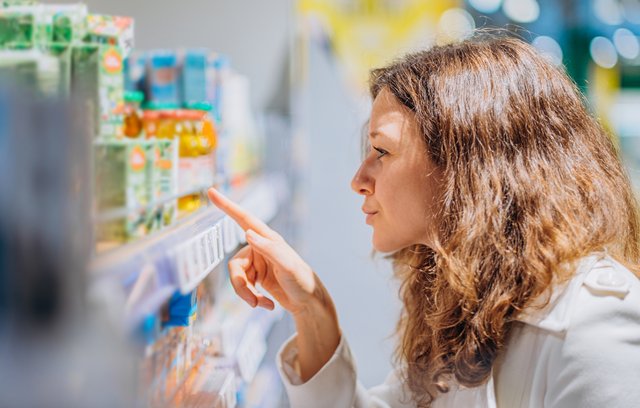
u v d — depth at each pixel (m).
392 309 3.31
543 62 1.29
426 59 1.30
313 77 3.25
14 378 0.45
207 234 0.99
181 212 1.26
